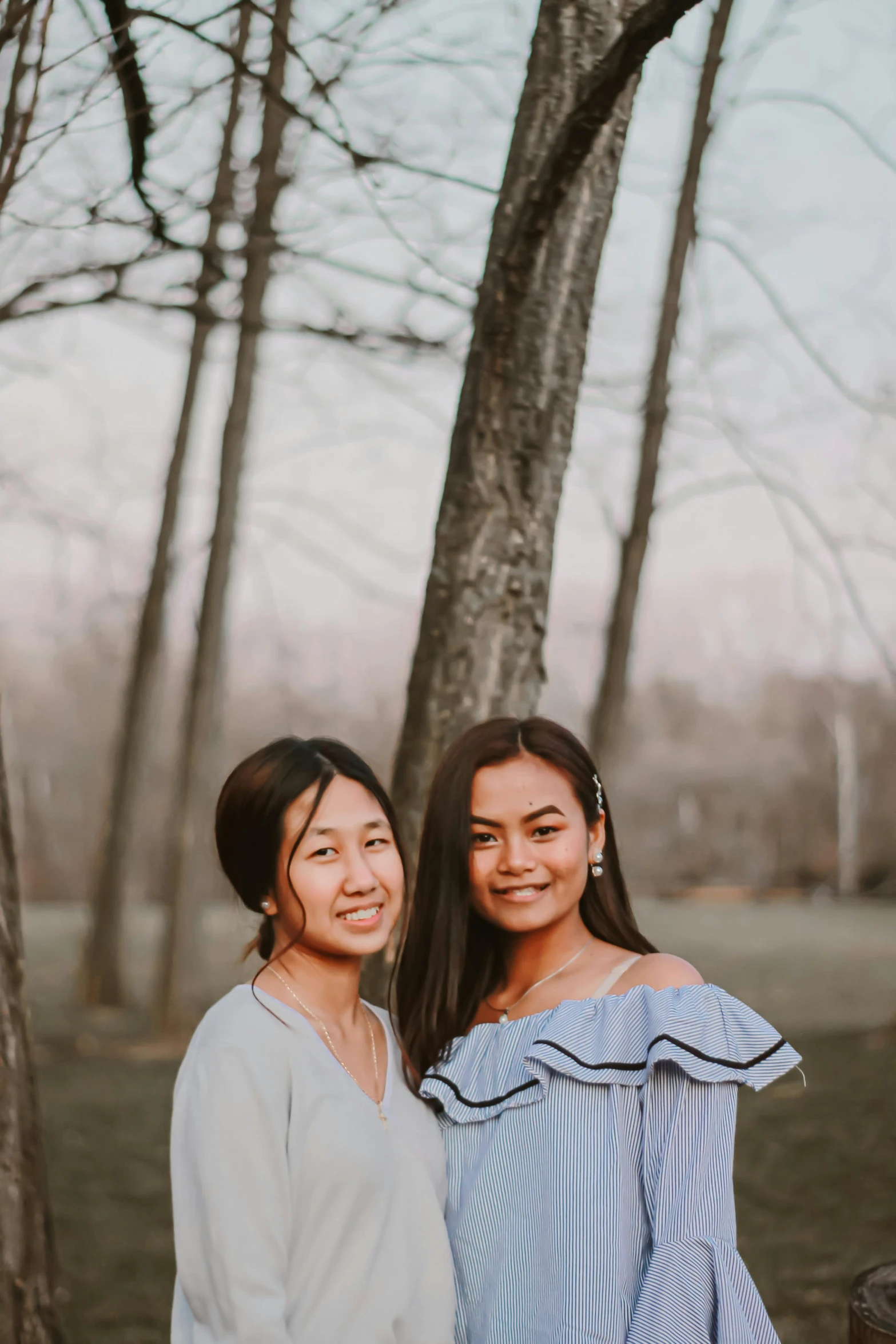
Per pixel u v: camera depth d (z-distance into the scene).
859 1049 7.09
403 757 2.57
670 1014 1.80
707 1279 1.69
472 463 2.54
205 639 9.61
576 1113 1.80
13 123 2.41
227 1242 1.58
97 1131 6.07
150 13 2.44
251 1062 1.66
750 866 25.83
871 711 23.95
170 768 23.09
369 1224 1.67
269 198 3.32
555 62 2.48
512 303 2.47
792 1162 4.98
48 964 13.45
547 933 2.06
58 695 23.98
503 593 2.53
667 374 7.25
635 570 8.26
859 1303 1.87
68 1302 3.86
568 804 2.02
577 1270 1.70
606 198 2.54
